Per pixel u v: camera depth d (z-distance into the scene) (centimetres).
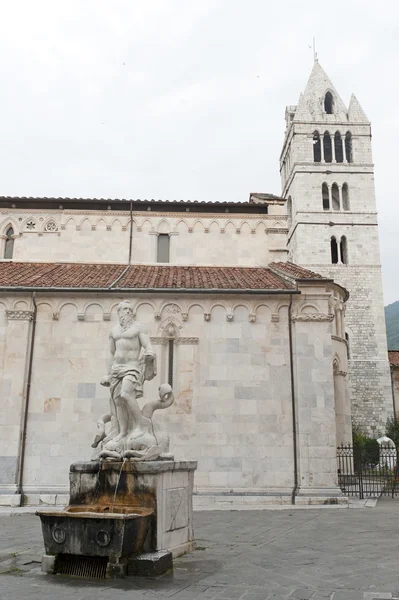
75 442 2247
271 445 2259
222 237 3216
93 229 3161
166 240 3228
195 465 1288
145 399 2294
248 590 895
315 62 7562
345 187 6888
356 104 7200
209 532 1505
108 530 995
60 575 1005
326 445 2233
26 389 2288
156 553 1045
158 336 2366
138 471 1114
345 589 897
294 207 6881
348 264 6494
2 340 2345
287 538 1401
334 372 3045
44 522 1050
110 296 2402
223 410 2294
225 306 2406
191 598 847
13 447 2205
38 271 2770
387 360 6062
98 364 2333
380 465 3191
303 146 6956
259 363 2348
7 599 841
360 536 1427
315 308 2394
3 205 3175
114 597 852
